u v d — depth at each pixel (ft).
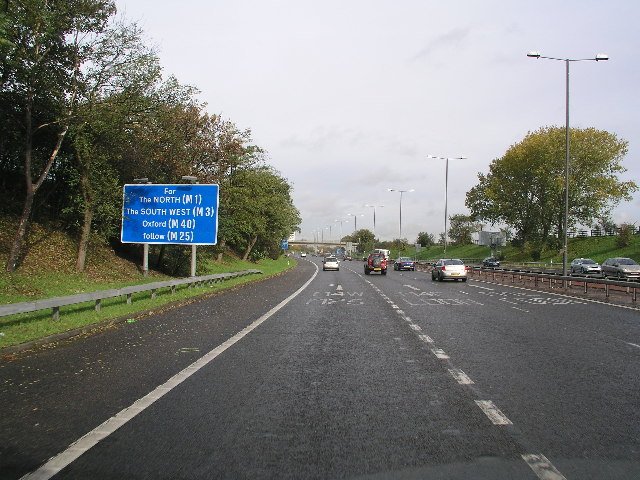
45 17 54.85
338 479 13.05
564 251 101.86
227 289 82.79
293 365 26.55
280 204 188.85
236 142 111.65
